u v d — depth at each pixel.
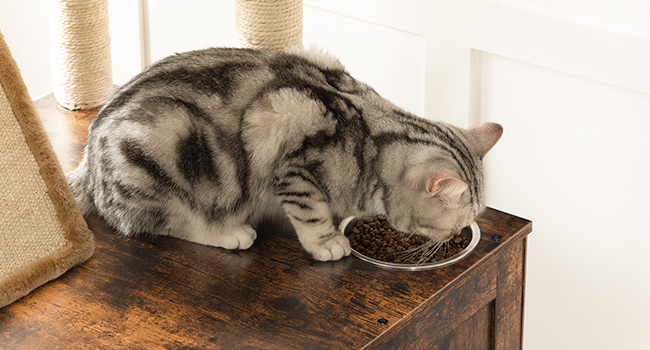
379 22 1.93
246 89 1.40
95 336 1.21
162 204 1.42
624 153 1.73
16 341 1.20
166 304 1.28
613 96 1.69
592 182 1.80
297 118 1.36
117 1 2.37
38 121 1.36
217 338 1.20
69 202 1.38
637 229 1.78
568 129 1.79
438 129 1.45
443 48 1.86
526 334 2.07
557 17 1.67
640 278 1.81
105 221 1.50
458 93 1.88
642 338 1.87
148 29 2.40
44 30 2.59
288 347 1.18
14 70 1.34
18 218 1.32
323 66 1.49
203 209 1.44
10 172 1.32
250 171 1.42
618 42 1.60
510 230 1.48
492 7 1.74
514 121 1.87
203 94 1.39
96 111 1.92
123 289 1.32
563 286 1.95
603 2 1.63
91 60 1.86
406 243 1.49
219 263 1.39
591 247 1.87
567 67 1.70
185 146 1.38
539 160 1.87
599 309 1.91
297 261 1.40
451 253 1.44
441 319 1.35
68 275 1.35
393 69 1.99
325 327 1.23
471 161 1.44
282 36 1.69
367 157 1.39
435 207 1.37
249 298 1.30
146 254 1.41
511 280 1.52
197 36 2.31
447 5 1.81
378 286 1.33
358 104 1.42
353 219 1.55
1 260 1.29
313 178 1.38
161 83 1.41
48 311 1.26
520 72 1.80
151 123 1.37
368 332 1.21
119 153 1.38
